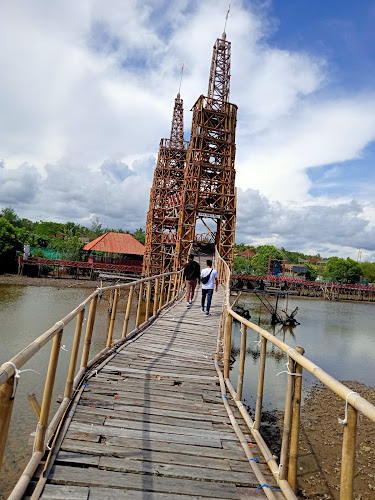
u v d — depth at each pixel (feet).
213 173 133.28
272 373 62.23
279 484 11.72
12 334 71.92
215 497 11.28
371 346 96.89
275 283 217.15
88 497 10.52
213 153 128.06
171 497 11.02
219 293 64.90
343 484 8.27
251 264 307.17
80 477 11.37
